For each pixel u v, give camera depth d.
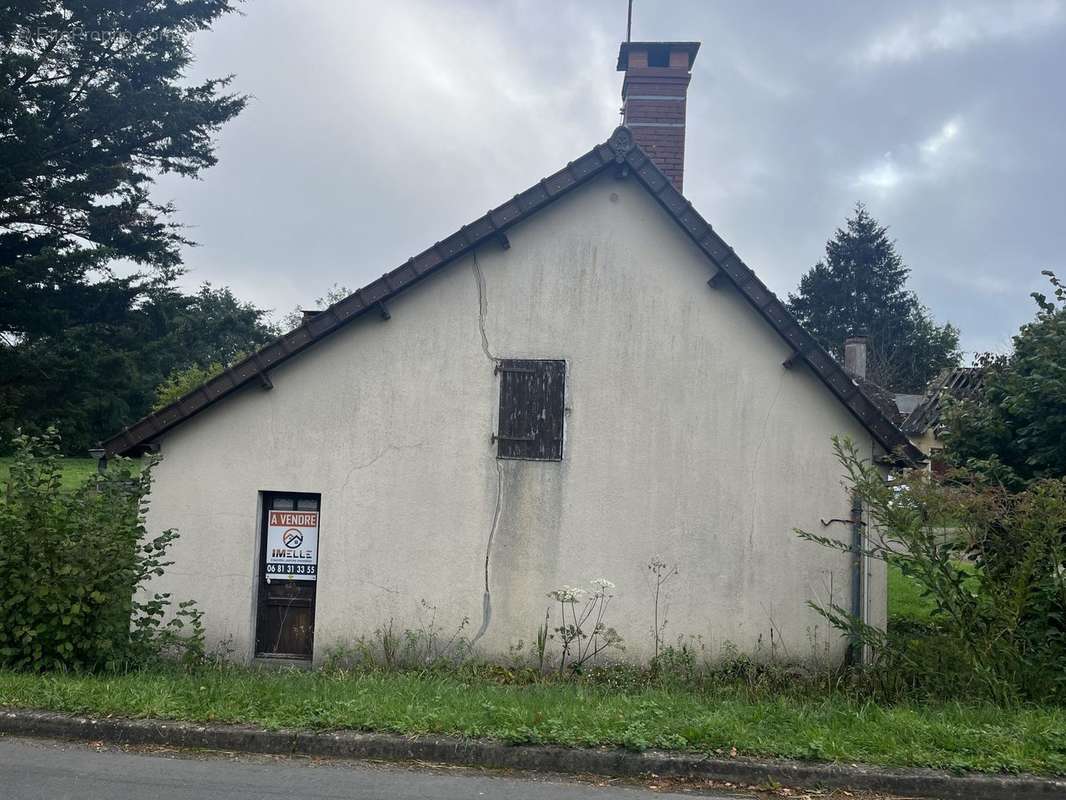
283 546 10.15
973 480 7.95
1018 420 9.27
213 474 10.08
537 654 9.73
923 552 7.61
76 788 5.46
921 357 57.44
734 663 9.47
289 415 10.06
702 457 9.84
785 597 9.68
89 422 29.39
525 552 9.88
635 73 12.20
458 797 5.46
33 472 8.31
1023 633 7.32
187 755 6.16
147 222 30.28
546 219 9.99
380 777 5.79
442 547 9.93
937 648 7.44
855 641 8.23
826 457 9.75
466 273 10.02
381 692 7.23
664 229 9.94
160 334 30.95
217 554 10.02
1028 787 5.61
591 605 9.80
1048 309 9.41
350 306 9.79
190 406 9.86
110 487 8.48
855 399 9.47
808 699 7.90
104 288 29.30
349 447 10.03
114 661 8.09
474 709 6.63
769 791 5.71
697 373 9.87
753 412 9.82
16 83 27.55
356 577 9.95
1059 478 8.61
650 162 9.63
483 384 9.98
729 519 9.78
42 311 28.20
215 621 9.96
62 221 29.16
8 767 5.82
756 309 9.66
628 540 9.83
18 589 7.91
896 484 8.07
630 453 9.88
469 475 9.95
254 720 6.45
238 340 38.66
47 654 7.99
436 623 9.87
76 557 7.98
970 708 6.79
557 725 6.23
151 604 8.59
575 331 9.96
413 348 10.02
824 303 59.78
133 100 28.66
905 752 5.89
